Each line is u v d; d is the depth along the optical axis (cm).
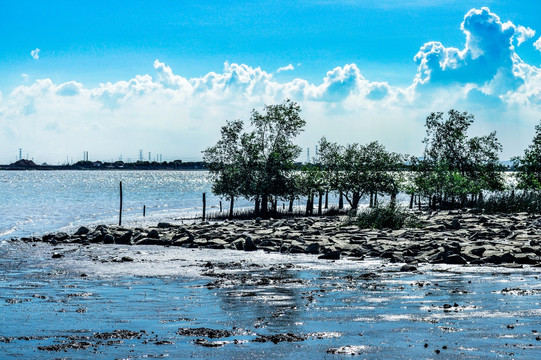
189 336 870
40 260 2020
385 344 809
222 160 4750
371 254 2066
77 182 19212
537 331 882
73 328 932
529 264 1794
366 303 1144
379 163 5106
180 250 2364
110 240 2708
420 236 2548
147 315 1039
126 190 12738
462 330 892
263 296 1241
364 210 3409
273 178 4694
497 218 3384
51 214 5597
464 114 5300
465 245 2144
